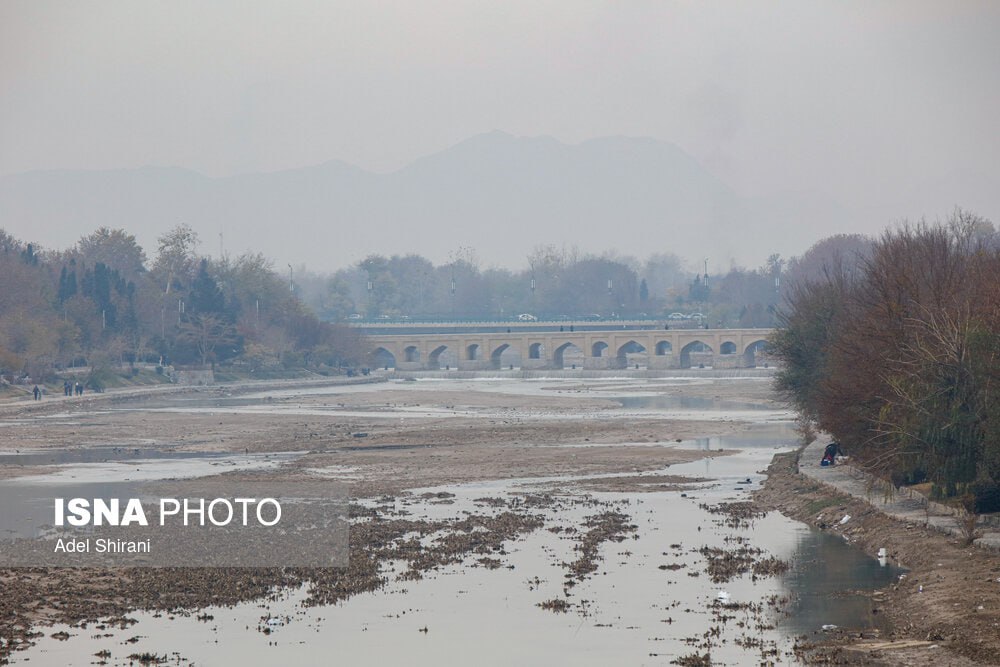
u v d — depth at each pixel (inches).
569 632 2465.6
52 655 2335.1
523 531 3713.1
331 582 2955.2
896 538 3289.9
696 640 2384.4
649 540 3535.9
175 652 2358.5
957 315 3646.7
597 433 7460.6
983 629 2315.5
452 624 2546.8
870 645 2306.8
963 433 3376.0
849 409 4136.3
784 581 2920.8
